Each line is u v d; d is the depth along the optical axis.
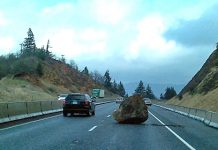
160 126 26.28
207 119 30.41
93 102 38.88
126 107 28.06
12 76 104.06
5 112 25.86
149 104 87.75
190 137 19.48
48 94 96.12
